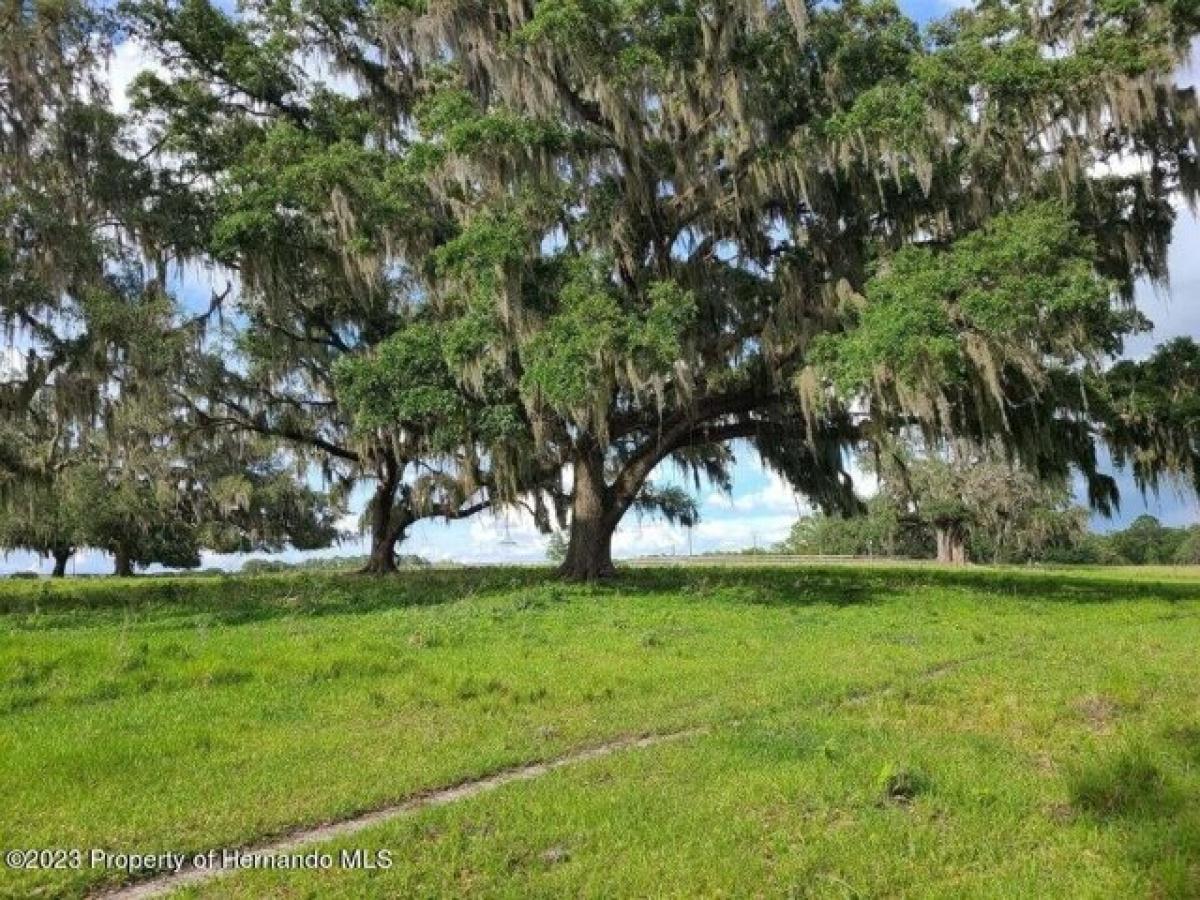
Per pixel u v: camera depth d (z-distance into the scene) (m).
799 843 4.73
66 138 17.86
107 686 8.81
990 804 5.21
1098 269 18.41
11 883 4.38
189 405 24.17
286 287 20.33
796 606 16.86
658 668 9.98
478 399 18.27
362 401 18.08
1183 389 17.84
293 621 15.11
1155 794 5.16
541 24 16.05
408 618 15.00
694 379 19.05
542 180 17.31
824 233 19.05
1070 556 71.88
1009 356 15.08
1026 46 16.53
